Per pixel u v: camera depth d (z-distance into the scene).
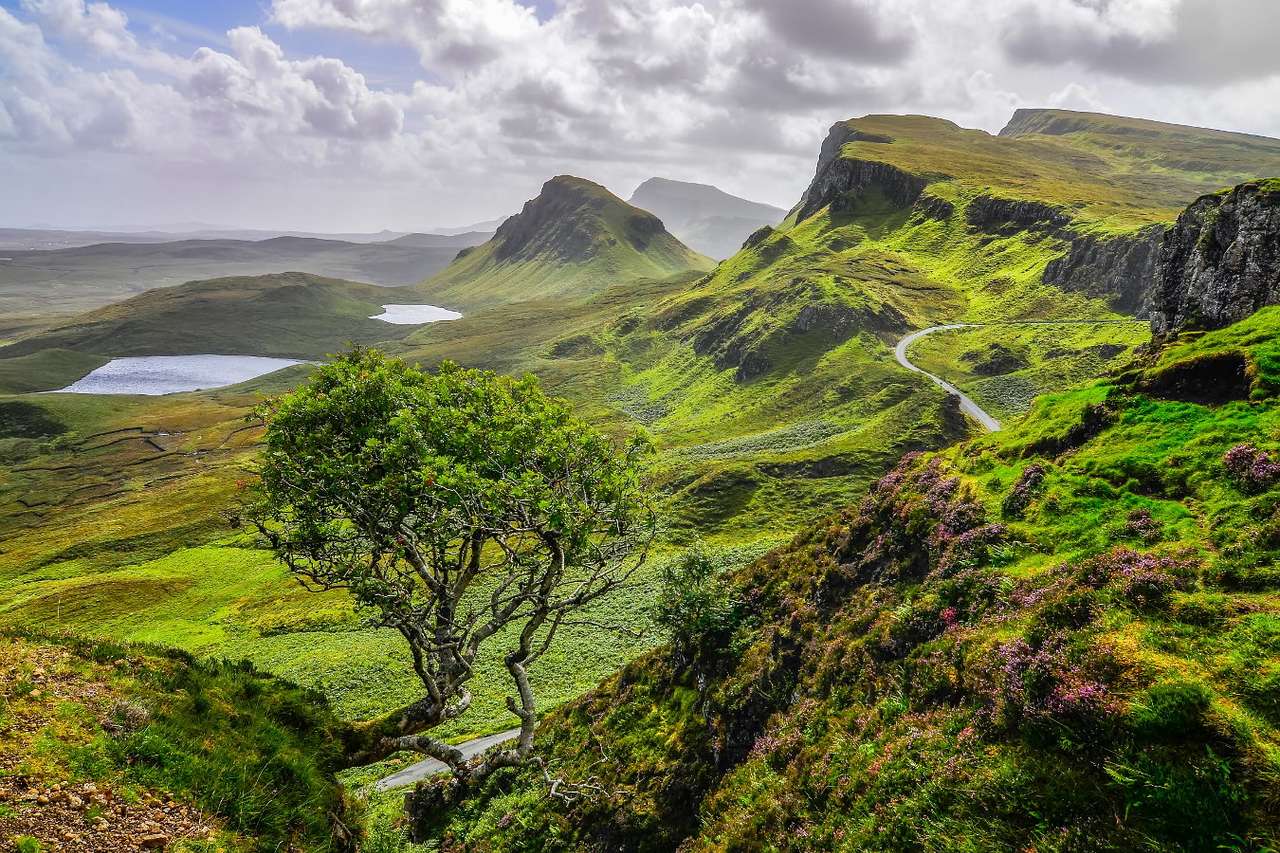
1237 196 48.28
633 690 33.88
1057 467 22.88
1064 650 13.41
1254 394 21.30
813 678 22.88
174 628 101.88
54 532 157.88
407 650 77.75
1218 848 8.78
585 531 17.98
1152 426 22.70
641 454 21.98
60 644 13.47
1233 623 12.02
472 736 52.16
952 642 17.36
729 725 25.44
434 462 17.11
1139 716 10.81
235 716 13.66
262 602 108.50
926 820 12.45
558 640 68.38
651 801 25.41
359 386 19.48
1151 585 14.03
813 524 34.25
